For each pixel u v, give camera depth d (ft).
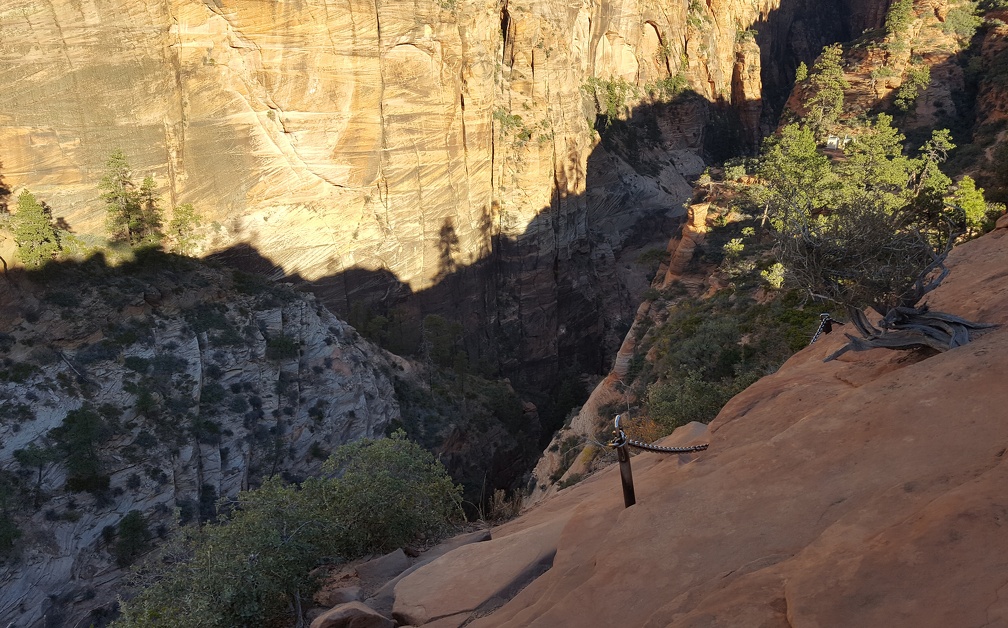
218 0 212.02
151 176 208.95
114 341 176.45
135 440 161.38
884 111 262.26
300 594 32.07
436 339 259.19
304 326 215.31
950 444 17.56
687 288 179.01
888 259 26.81
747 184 185.78
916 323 26.55
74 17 188.75
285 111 234.99
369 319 264.72
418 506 39.22
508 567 26.32
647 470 30.83
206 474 172.86
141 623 29.89
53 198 190.19
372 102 256.52
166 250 211.00
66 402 158.40
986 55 264.93
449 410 241.96
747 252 156.66
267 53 226.38
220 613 29.45
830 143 240.94
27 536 136.56
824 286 28.02
